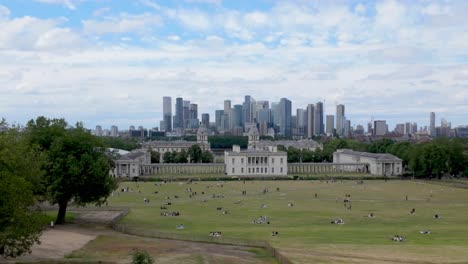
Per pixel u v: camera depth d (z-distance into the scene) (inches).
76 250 3956.7
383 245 4355.3
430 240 4739.2
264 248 4252.0
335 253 3868.1
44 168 5177.2
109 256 3762.3
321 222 6205.7
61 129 5713.6
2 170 3265.3
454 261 3582.7
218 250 4079.7
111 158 6368.1
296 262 3476.9
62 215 5629.9
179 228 5565.9
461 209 7583.7
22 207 3351.4
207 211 7308.1
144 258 2714.1
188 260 3553.2
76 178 5418.3
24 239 3312.0
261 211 7313.0
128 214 6811.0
